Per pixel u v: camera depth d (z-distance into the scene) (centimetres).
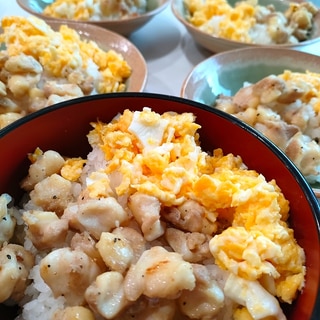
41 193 16
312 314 11
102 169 16
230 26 29
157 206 14
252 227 14
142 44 31
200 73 24
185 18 32
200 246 14
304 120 22
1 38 24
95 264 13
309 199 14
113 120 17
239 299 13
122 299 12
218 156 17
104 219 14
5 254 13
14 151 16
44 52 23
